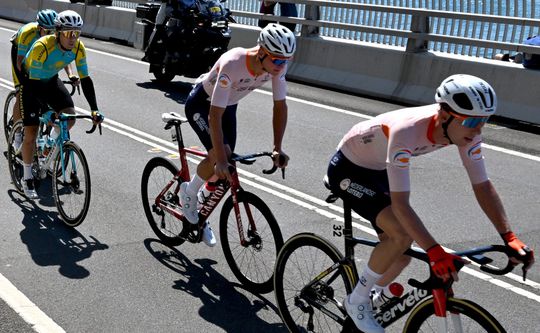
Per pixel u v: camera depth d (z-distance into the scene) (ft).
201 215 16.87
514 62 34.35
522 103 32.71
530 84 32.48
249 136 29.48
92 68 44.50
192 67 39.01
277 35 14.26
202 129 16.25
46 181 22.71
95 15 60.03
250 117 32.78
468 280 16.94
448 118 10.66
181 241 17.99
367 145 12.14
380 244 11.96
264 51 14.44
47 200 21.20
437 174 25.12
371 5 38.81
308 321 13.69
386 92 37.93
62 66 19.63
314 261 13.57
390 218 11.83
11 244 18.06
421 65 36.81
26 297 15.37
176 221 18.04
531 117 32.19
